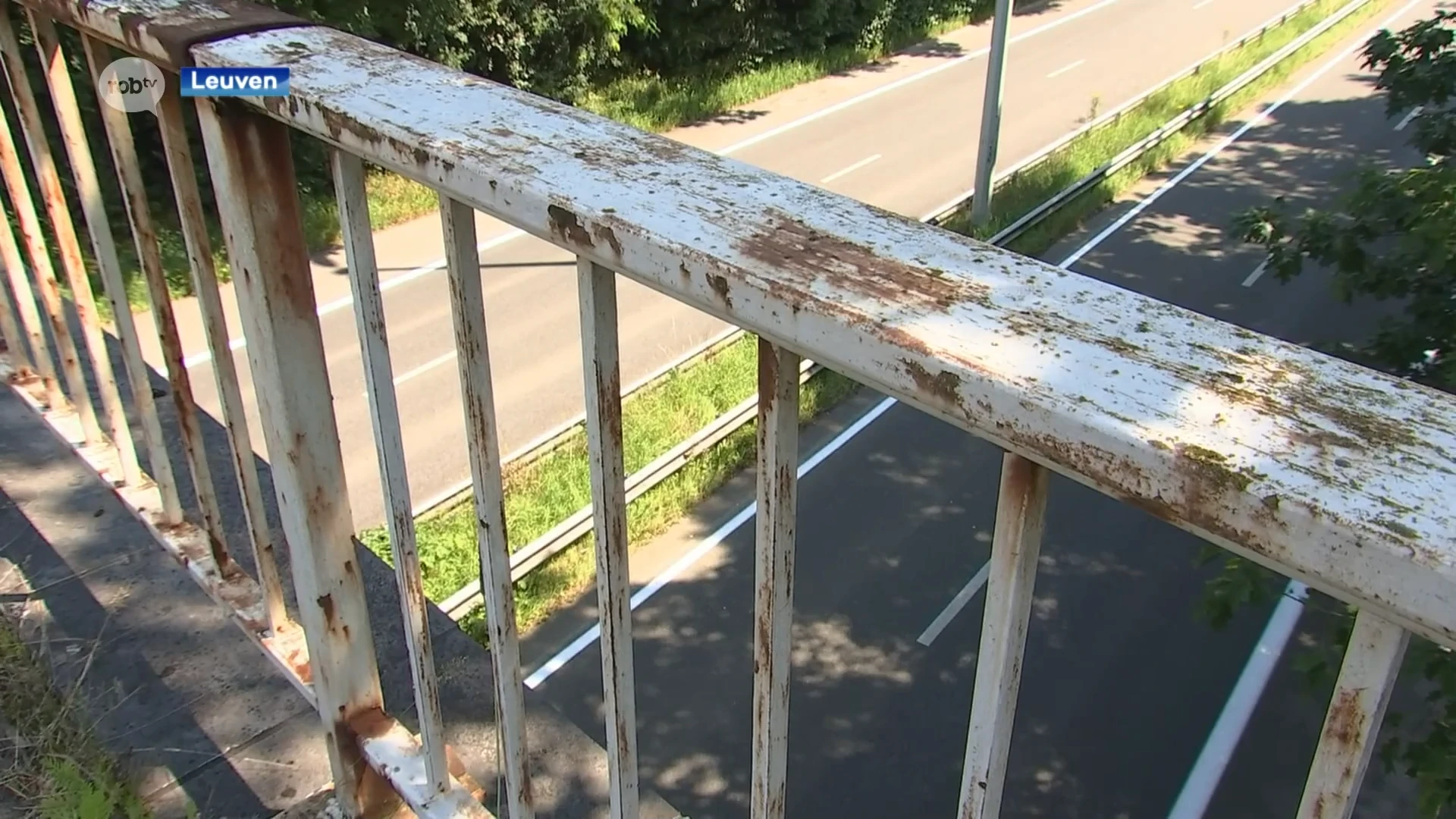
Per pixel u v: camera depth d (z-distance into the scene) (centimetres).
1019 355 64
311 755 185
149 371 275
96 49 140
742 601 825
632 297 1158
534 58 1709
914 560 869
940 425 1019
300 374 134
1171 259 1410
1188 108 1867
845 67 2122
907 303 69
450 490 843
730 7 1922
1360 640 56
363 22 1374
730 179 87
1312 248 682
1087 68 2116
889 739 725
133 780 178
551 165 90
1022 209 1474
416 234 1301
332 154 110
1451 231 595
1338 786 61
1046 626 808
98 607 213
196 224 142
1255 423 57
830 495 938
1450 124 696
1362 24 2472
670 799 686
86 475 248
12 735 182
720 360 1048
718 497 920
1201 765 701
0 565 223
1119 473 59
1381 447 55
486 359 108
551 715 186
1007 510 69
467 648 198
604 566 103
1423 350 625
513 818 136
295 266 129
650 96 1839
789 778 698
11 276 222
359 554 221
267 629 179
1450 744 468
